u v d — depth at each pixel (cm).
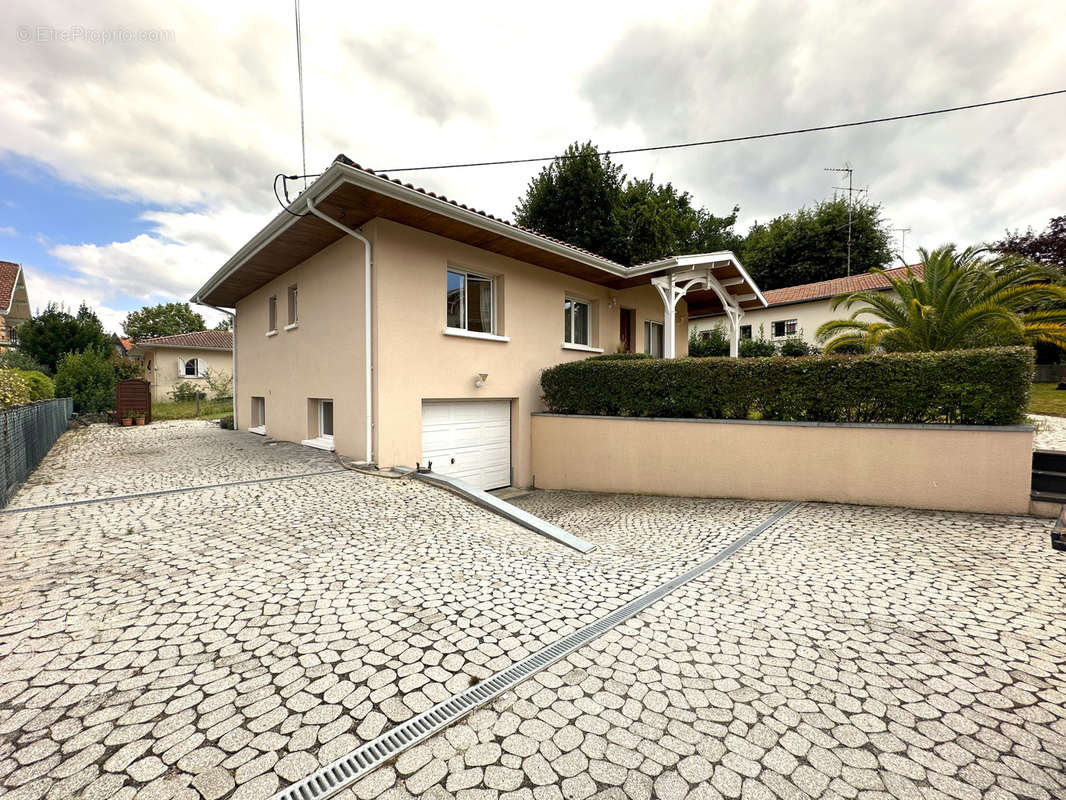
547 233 2109
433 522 518
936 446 616
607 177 2014
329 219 700
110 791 167
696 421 789
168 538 425
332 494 596
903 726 217
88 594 316
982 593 368
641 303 1362
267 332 1166
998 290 925
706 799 174
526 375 1005
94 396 1703
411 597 339
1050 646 290
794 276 3156
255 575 358
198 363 2534
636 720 219
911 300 979
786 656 279
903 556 453
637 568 437
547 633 300
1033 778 186
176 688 226
